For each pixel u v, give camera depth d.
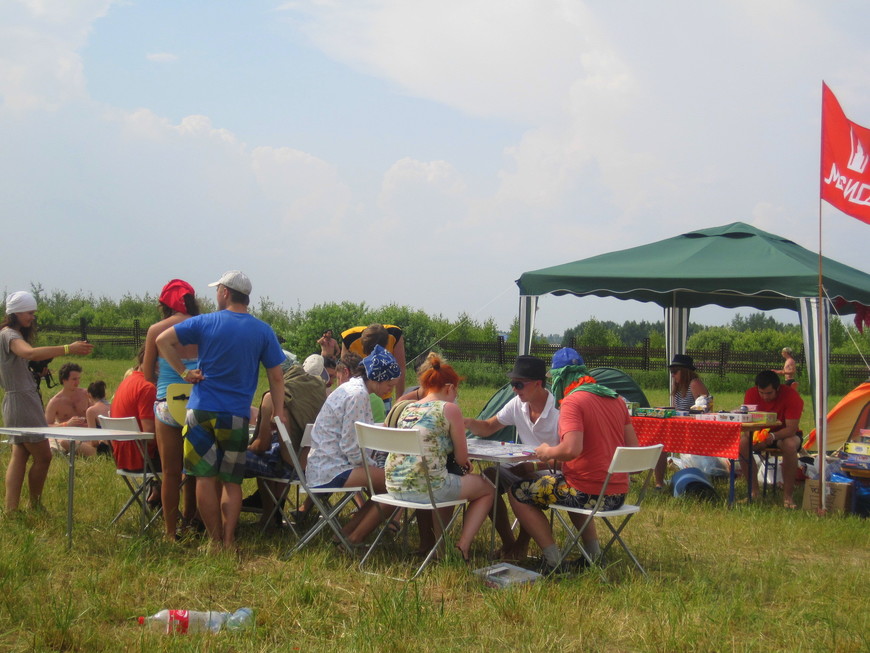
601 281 8.98
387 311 26.16
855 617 4.69
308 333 24.38
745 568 5.64
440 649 3.91
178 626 4.05
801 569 5.72
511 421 6.07
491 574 5.11
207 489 5.40
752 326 54.84
